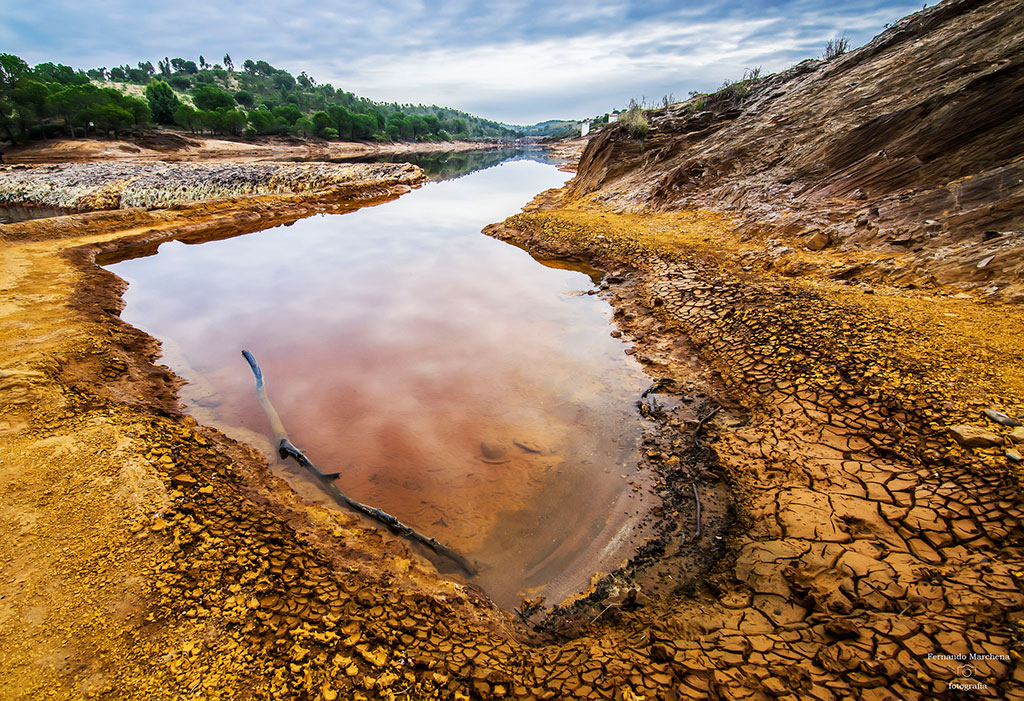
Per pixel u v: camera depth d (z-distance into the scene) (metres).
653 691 3.24
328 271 16.66
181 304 13.54
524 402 8.47
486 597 4.91
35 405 6.96
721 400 7.58
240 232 23.34
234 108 86.19
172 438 6.71
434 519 5.95
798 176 15.35
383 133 109.19
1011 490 4.56
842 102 16.95
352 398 8.77
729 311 9.69
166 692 3.26
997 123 10.66
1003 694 2.80
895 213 11.03
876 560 4.26
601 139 29.83
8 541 4.71
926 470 5.14
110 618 3.88
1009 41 12.27
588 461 6.88
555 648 4.08
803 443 6.11
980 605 3.49
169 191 31.95
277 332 11.66
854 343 7.49
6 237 17.73
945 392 6.01
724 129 23.23
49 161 52.06
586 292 13.51
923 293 8.70
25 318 10.51
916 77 14.62
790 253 11.90
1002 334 6.86
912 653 3.20
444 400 8.62
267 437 7.62
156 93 77.12
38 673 3.44
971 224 9.34
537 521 5.90
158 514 5.07
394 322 12.16
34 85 57.28
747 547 4.91
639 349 9.83
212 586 4.21
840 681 3.12
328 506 6.11
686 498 5.93
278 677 3.36
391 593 4.47
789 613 3.95
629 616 4.49
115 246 19.22
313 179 37.22
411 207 30.66
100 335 9.95
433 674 3.47
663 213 19.23
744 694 3.13
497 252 18.62
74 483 5.50
